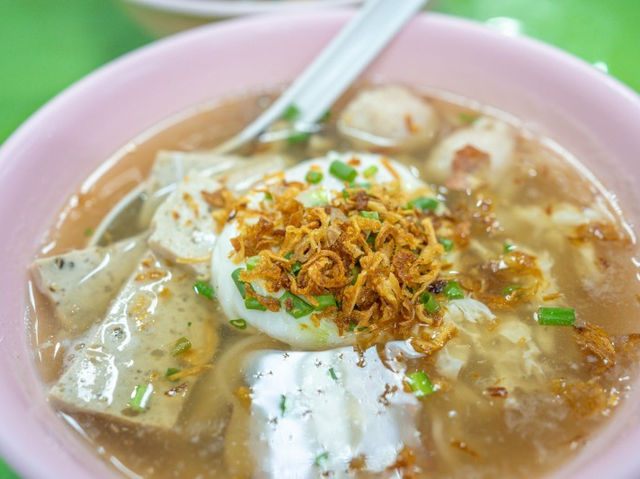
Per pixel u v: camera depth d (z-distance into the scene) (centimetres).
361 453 12
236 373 13
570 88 16
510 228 15
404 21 18
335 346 13
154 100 17
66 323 13
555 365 12
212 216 15
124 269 14
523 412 12
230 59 18
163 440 12
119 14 24
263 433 12
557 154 17
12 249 13
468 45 17
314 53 18
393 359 13
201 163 16
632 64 21
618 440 10
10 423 10
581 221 15
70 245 15
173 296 14
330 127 18
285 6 20
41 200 15
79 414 12
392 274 12
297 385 12
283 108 18
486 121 18
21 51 22
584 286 14
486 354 13
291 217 13
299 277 12
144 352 13
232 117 18
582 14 23
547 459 11
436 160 17
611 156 15
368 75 19
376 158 16
